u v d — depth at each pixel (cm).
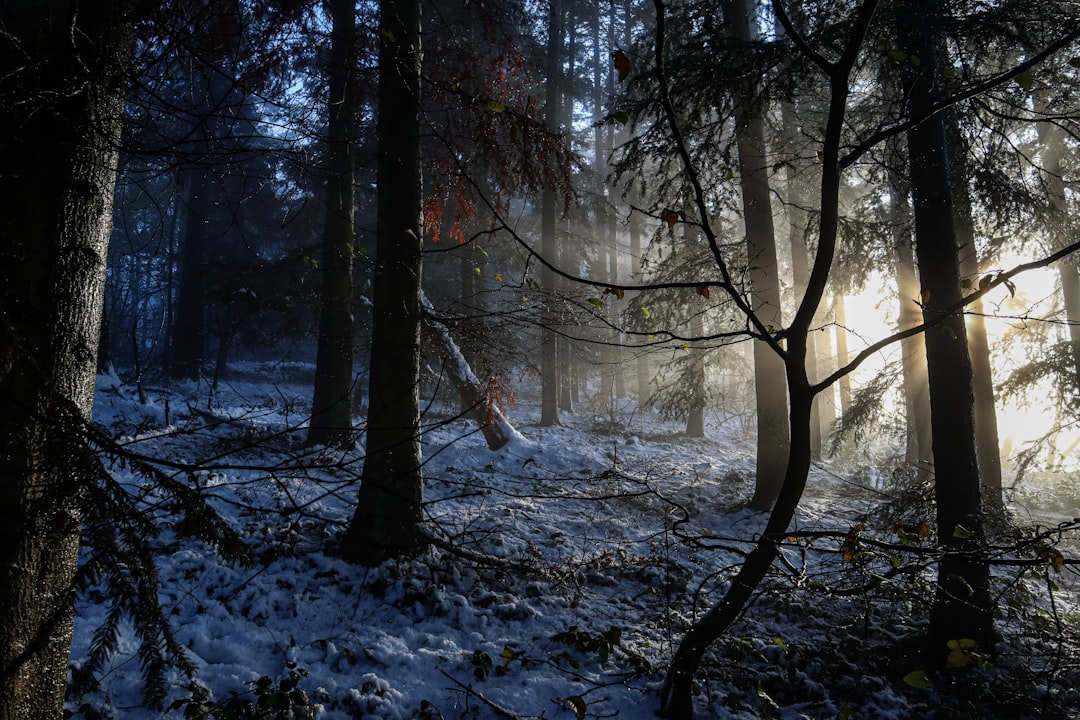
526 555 688
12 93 181
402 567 600
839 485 1313
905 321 1362
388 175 658
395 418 626
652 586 678
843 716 418
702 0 945
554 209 1761
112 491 179
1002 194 688
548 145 624
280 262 1338
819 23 621
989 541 562
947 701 500
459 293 1752
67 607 188
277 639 498
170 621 494
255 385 2369
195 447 914
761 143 1009
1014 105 559
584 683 483
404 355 637
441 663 488
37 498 177
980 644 539
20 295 188
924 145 623
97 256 214
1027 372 1130
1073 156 1222
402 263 646
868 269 1052
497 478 1042
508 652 424
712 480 1244
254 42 460
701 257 1070
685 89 726
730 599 384
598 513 896
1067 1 543
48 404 182
